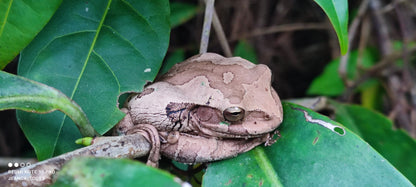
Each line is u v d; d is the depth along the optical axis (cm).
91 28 40
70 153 35
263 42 60
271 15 60
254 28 57
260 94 40
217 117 39
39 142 38
